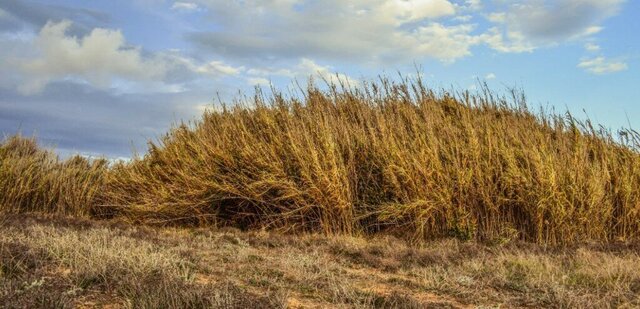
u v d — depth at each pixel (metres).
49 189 10.46
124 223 9.72
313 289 4.98
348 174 9.23
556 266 6.22
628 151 9.95
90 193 10.61
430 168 8.76
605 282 5.51
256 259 6.33
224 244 7.41
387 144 9.21
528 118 10.77
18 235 6.39
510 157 8.80
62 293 4.16
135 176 10.85
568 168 8.83
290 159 9.48
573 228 8.41
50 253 5.43
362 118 10.31
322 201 8.89
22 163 10.52
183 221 9.95
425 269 6.06
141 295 4.19
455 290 5.21
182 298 4.13
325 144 9.16
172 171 10.45
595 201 8.50
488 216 8.61
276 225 9.34
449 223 8.46
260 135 10.30
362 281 5.48
